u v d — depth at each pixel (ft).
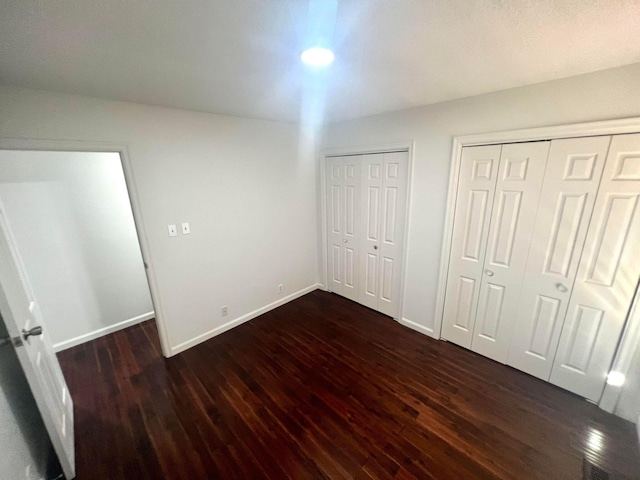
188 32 3.47
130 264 10.04
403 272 9.37
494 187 6.93
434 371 7.47
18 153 7.71
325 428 5.87
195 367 7.88
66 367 8.04
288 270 11.53
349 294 11.81
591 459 5.11
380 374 7.41
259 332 9.57
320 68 4.80
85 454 5.45
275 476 4.97
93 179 8.97
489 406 6.31
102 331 9.66
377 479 4.85
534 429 5.72
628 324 5.60
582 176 5.71
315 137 11.12
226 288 9.51
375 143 9.10
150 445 5.60
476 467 5.02
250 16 3.12
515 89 6.14
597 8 3.04
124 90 5.73
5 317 4.03
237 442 5.61
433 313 8.87
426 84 5.84
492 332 7.72
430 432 5.71
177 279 8.25
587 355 6.24
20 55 3.87
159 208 7.59
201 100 6.69
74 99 5.95
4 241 5.07
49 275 8.52
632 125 5.00
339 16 3.16
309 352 8.42
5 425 4.17
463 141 7.12
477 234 7.48
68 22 3.11
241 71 4.86
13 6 2.70
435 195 8.05
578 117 5.55
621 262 5.56
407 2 2.88
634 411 5.69
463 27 3.48
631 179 5.22
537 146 6.14
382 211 9.73
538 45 4.05
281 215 10.73
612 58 4.56
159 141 7.30
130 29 3.33
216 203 8.74
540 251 6.52
